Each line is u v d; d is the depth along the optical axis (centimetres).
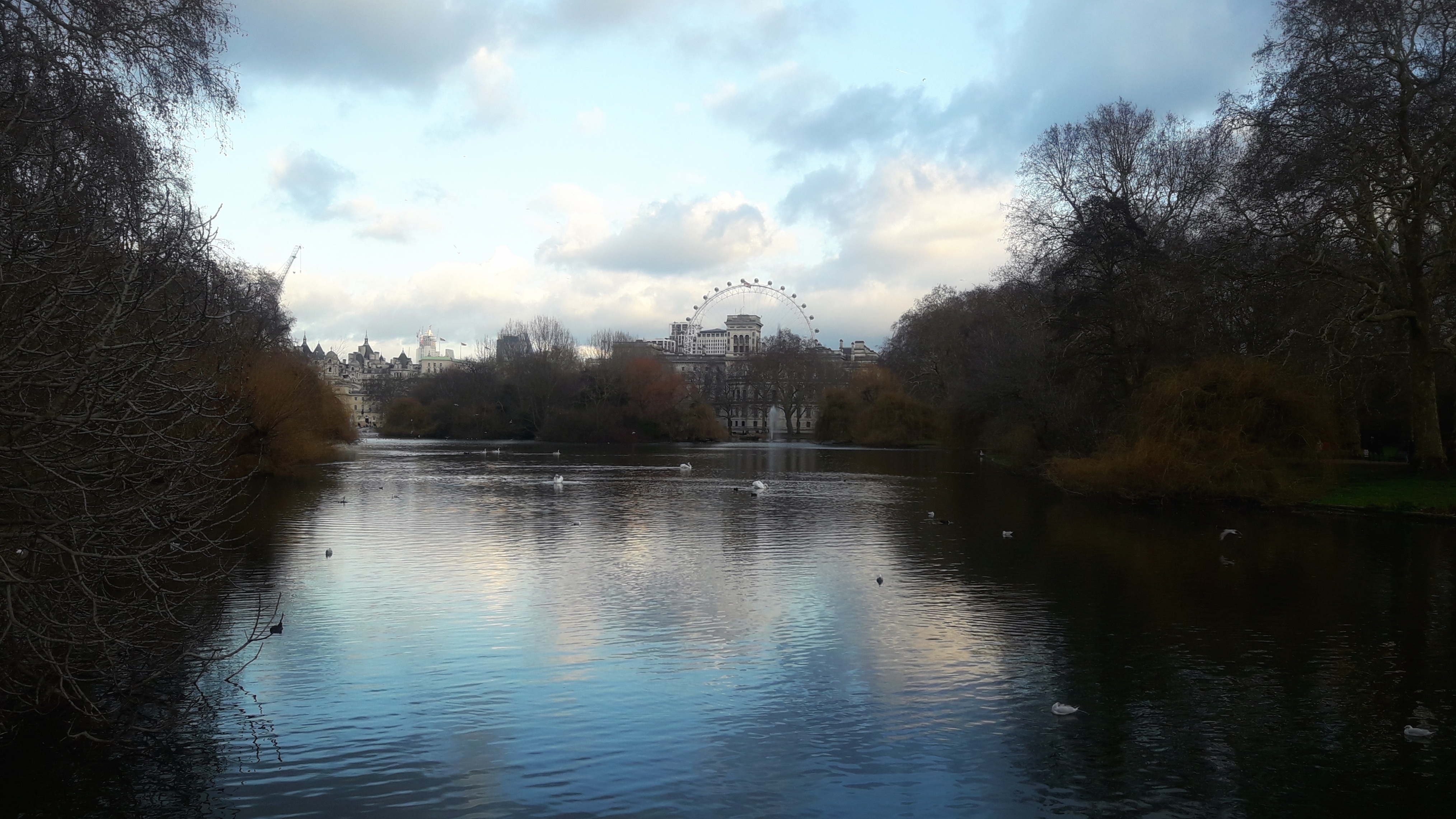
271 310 5856
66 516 1065
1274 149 3759
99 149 1838
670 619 1836
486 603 1959
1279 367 4053
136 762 1116
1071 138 5272
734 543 2888
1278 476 3903
